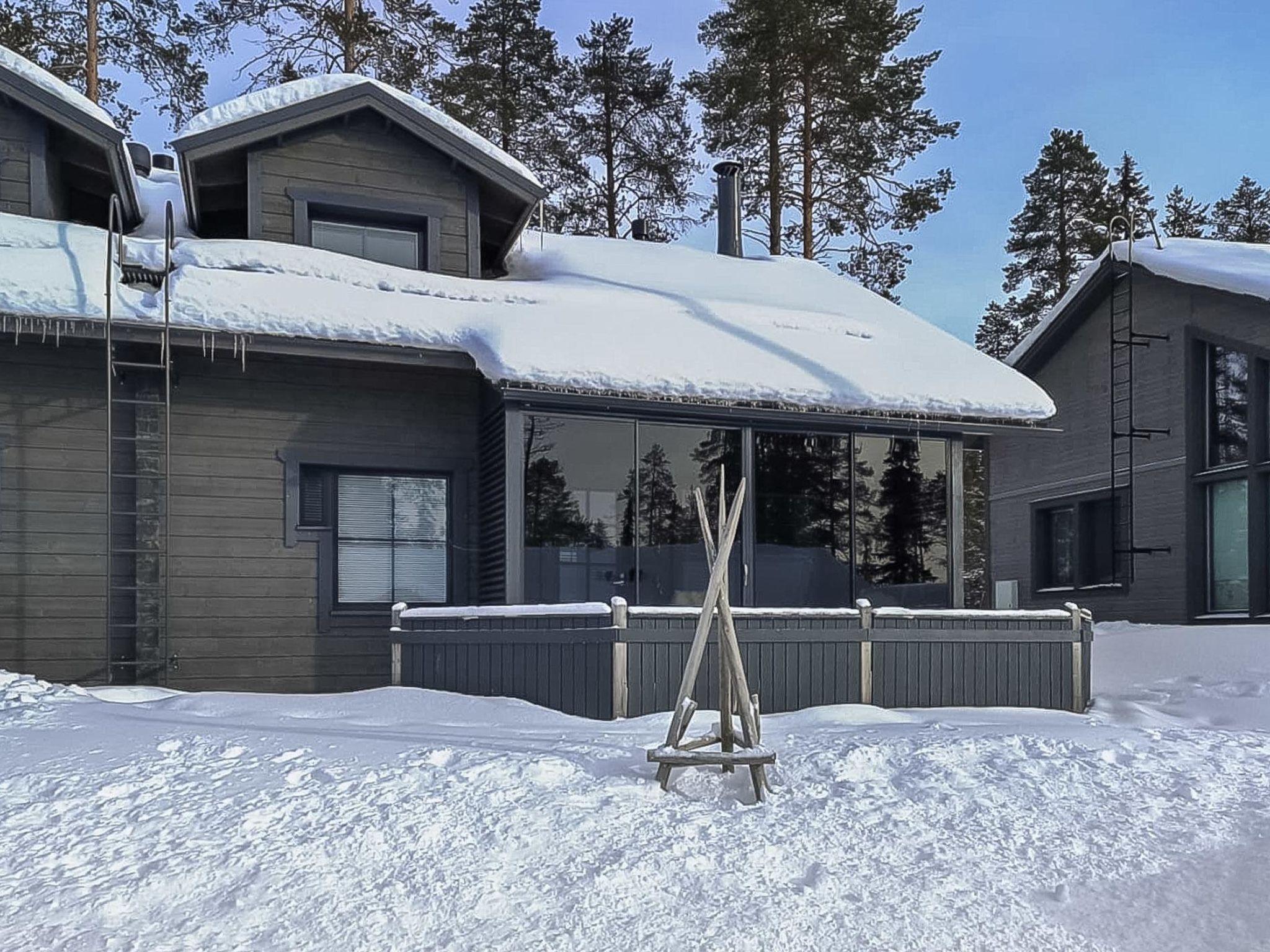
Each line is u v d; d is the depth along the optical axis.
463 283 11.76
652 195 31.23
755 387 10.52
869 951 3.79
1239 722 8.91
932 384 11.56
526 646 8.67
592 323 11.14
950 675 9.40
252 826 4.79
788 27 26.48
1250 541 15.12
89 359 9.89
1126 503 17.62
